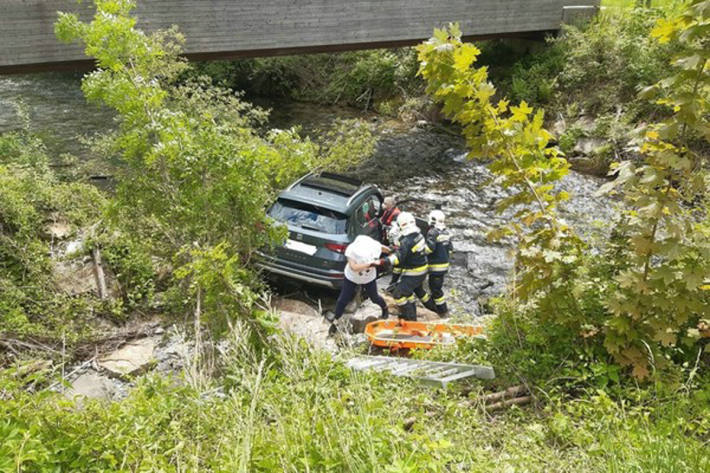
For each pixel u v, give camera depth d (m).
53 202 9.32
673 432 3.61
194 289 5.64
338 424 3.29
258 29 14.50
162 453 3.41
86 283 8.24
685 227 4.25
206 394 4.20
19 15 11.32
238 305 4.89
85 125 16.72
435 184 14.37
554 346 5.03
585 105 16.64
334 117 20.38
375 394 4.20
